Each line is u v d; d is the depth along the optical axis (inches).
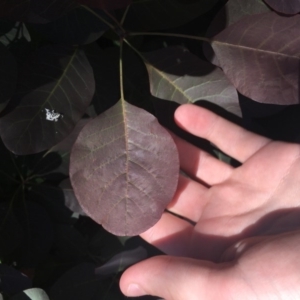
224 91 9.4
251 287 7.7
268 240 8.0
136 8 9.2
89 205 8.5
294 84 8.6
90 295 9.5
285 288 7.6
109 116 8.7
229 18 9.2
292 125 11.0
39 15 8.0
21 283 8.9
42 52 8.8
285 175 10.0
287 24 8.7
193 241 9.9
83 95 8.8
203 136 10.1
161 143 8.6
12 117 8.4
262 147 10.3
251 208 10.0
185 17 9.3
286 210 9.7
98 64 9.7
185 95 9.5
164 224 10.0
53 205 9.9
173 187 8.5
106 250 10.1
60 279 9.4
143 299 9.8
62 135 8.5
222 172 10.5
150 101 10.1
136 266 8.7
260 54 8.8
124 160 8.6
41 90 8.6
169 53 9.4
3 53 8.4
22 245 9.5
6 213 9.5
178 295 8.3
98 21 9.0
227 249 8.9
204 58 10.3
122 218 8.4
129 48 9.9
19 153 8.3
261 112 9.9
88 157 8.5
